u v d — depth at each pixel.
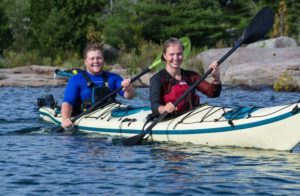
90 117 10.59
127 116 10.12
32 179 7.02
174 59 9.16
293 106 8.09
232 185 6.67
